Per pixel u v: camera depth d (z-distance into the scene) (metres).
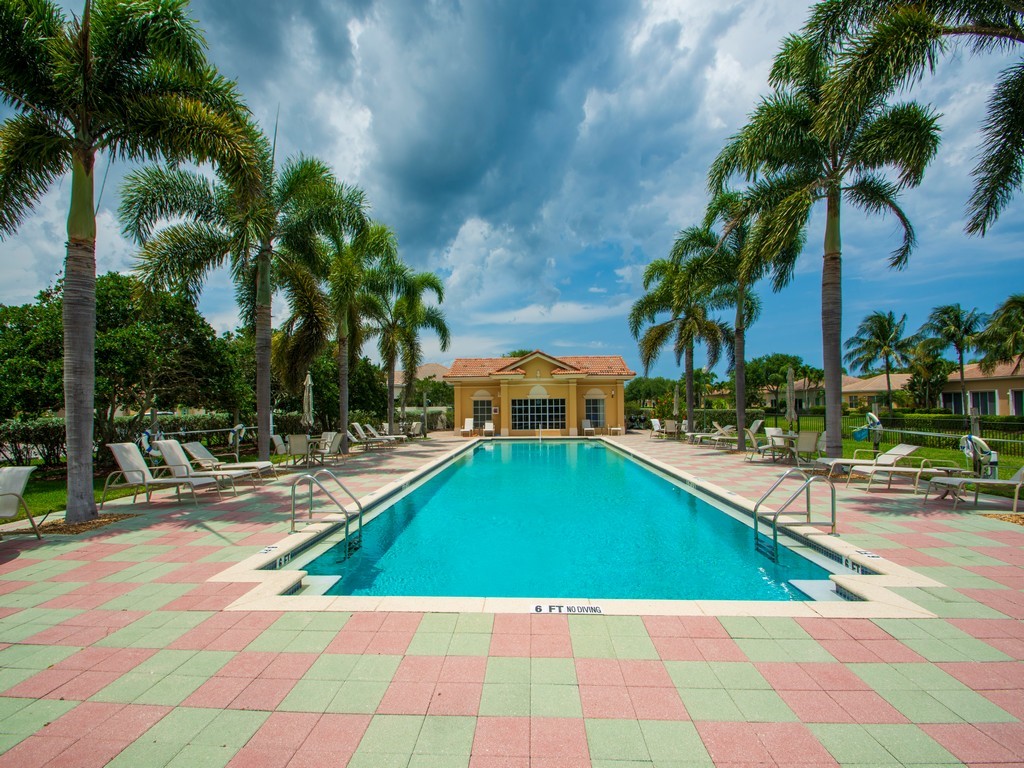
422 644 3.45
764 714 2.67
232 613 3.98
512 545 6.96
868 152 9.95
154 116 7.85
